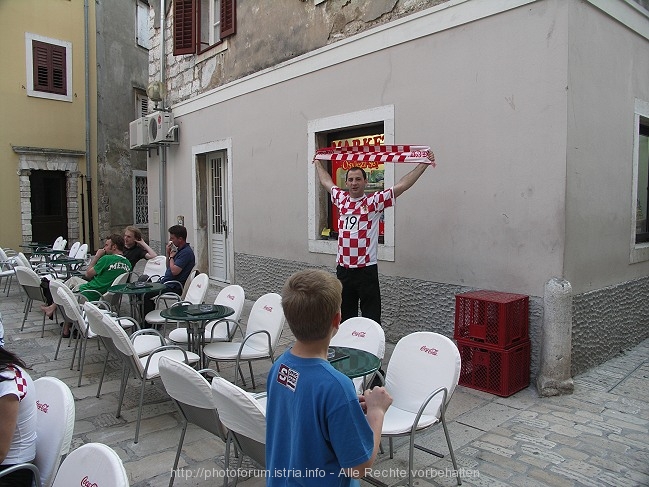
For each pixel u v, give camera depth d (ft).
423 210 16.25
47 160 42.60
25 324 21.67
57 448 6.72
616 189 15.24
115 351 12.19
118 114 48.24
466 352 13.79
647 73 16.57
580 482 9.12
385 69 17.22
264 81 23.06
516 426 11.34
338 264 14.03
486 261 14.71
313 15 20.15
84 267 31.86
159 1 31.96
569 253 13.30
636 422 11.46
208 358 13.42
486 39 14.40
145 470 9.86
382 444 10.66
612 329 15.57
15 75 40.83
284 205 22.44
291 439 5.20
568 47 12.80
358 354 9.77
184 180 30.86
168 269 19.30
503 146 14.16
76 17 44.04
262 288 24.32
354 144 19.45
